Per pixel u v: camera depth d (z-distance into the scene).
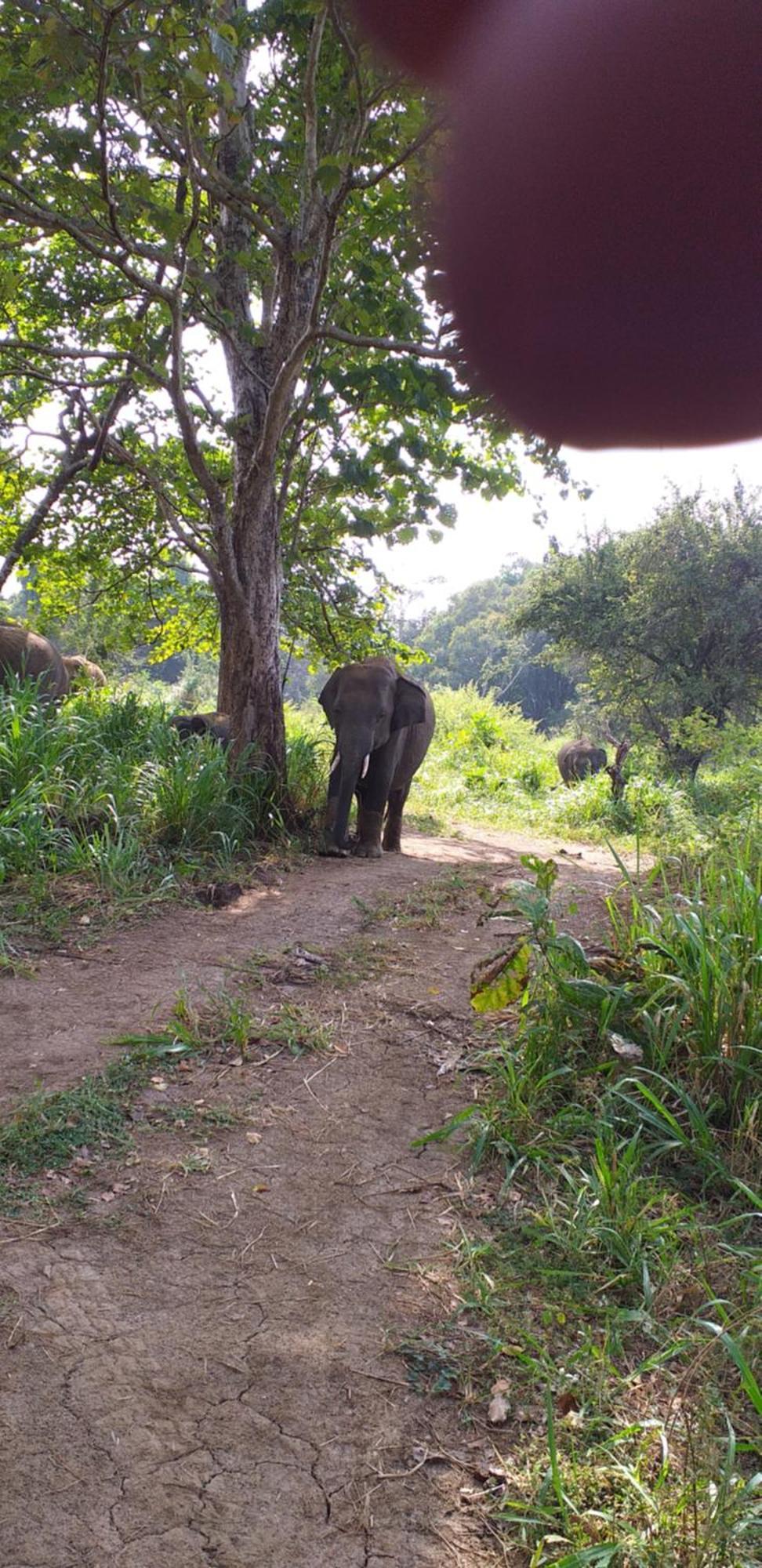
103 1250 3.30
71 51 5.34
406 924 6.77
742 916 4.56
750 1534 2.22
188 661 45.69
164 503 10.09
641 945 4.86
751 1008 4.15
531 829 13.94
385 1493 2.45
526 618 26.59
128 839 7.33
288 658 14.27
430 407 7.51
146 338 8.72
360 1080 4.57
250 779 9.28
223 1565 2.24
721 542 23.97
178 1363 2.84
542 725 61.41
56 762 7.81
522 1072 4.31
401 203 6.34
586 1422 2.61
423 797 16.44
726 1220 3.45
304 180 7.70
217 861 7.92
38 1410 2.63
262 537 9.58
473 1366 2.87
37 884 6.55
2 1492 2.38
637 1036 4.39
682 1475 2.42
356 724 9.21
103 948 5.93
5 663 10.12
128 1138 3.94
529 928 4.75
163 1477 2.46
